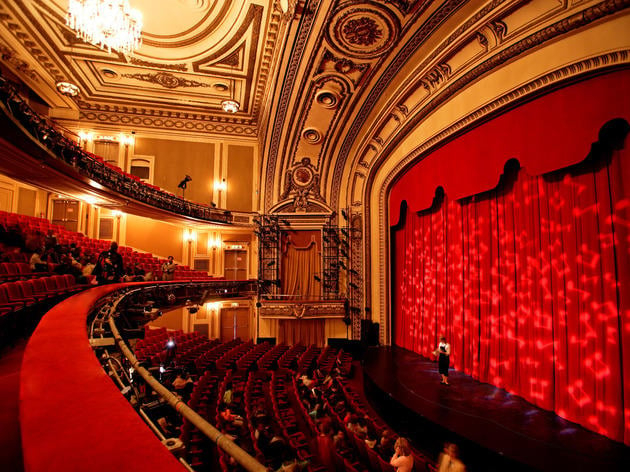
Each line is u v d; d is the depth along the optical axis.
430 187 8.30
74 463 0.59
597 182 4.79
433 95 7.39
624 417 4.34
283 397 7.21
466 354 7.31
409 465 3.65
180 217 12.35
